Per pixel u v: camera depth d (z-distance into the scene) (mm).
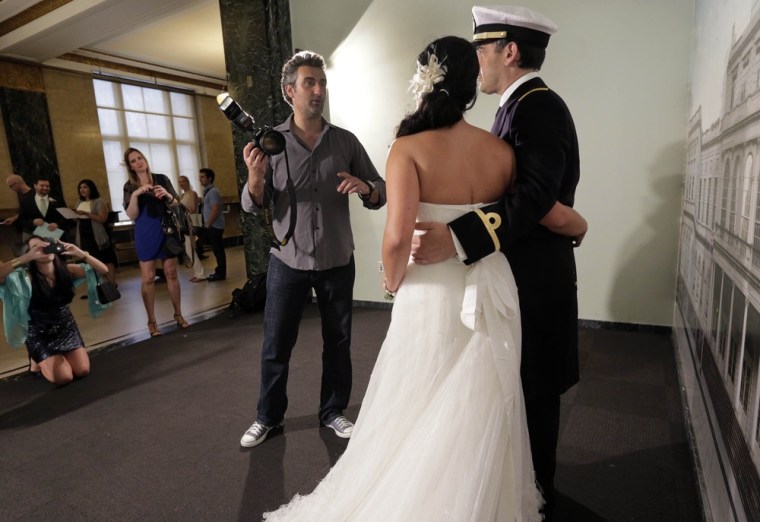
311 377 2811
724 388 1370
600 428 2137
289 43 4363
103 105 8055
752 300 1079
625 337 3262
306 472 1907
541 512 1357
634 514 1611
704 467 1628
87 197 5766
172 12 5262
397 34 3885
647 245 3260
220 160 10109
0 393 2846
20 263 2748
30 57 6789
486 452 1050
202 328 3928
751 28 1178
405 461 1128
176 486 1860
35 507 1781
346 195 2055
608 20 3133
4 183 6879
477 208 1107
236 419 2375
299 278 1998
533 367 1242
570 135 1182
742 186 1236
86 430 2340
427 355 1150
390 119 4035
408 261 1177
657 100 3084
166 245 3775
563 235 1263
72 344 2928
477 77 1145
